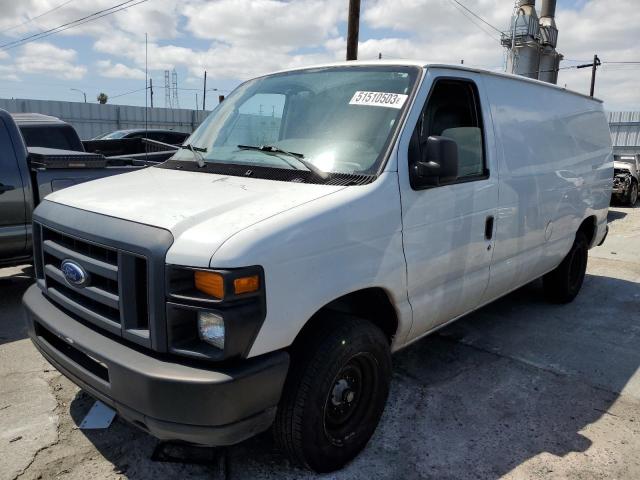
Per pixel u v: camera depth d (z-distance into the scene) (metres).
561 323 5.40
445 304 3.58
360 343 2.82
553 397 3.88
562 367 4.38
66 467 2.91
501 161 3.99
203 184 3.03
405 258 3.11
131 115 29.75
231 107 3.93
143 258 2.38
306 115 3.45
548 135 4.75
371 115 3.25
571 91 5.37
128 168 6.10
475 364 4.39
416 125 3.20
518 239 4.32
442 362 4.41
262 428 2.53
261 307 2.35
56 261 2.99
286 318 2.46
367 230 2.84
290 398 2.63
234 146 3.51
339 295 2.72
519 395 3.89
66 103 28.30
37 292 3.17
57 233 2.93
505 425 3.49
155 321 2.36
